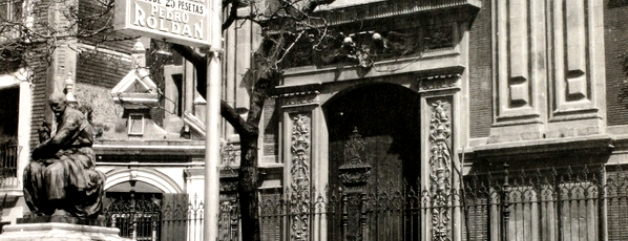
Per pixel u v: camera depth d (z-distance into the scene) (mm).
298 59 26953
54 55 29047
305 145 26578
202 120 28359
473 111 24172
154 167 27828
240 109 27703
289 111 26969
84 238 13469
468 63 24359
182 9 13266
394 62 25281
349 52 25953
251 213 20781
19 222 13789
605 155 22188
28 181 13797
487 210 22078
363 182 25953
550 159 22812
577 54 22891
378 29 25578
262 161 27375
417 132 25266
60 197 13633
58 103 14078
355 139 26266
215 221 13414
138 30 12820
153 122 28672
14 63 29516
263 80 21500
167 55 27047
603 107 22531
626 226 21734
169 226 26703
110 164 27609
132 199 25141
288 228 26203
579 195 22172
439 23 24703
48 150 13797
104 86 30109
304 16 23516
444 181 24188
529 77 23516
